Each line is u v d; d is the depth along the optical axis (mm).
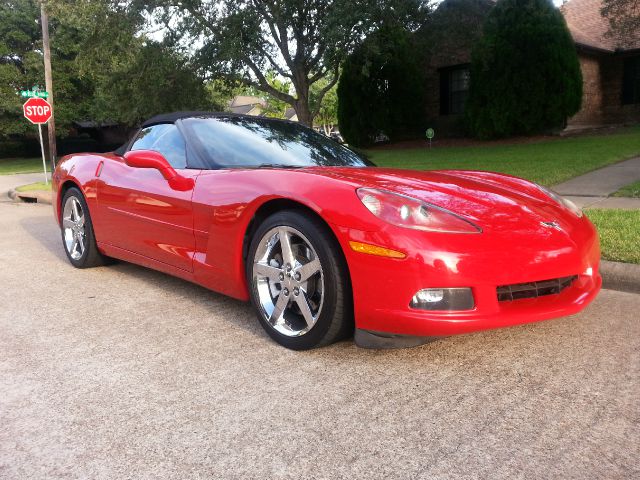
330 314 2654
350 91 18984
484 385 2459
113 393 2443
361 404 2303
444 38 16547
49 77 16734
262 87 16781
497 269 2447
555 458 1891
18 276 4621
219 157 3428
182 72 15508
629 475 1790
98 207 4281
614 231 4789
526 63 15695
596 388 2406
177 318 3441
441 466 1857
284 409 2271
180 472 1857
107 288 4164
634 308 3471
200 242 3314
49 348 2980
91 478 1830
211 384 2516
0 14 32000
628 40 18344
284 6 14711
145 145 4031
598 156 10906
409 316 2416
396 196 2572
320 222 2684
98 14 14594
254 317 3439
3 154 37375
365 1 13242
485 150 14664
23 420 2219
